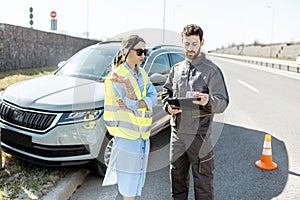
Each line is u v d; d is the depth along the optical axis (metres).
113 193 3.35
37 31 13.52
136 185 2.62
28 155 3.39
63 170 3.59
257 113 7.54
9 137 3.50
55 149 3.28
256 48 52.47
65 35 17.03
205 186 2.66
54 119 3.29
